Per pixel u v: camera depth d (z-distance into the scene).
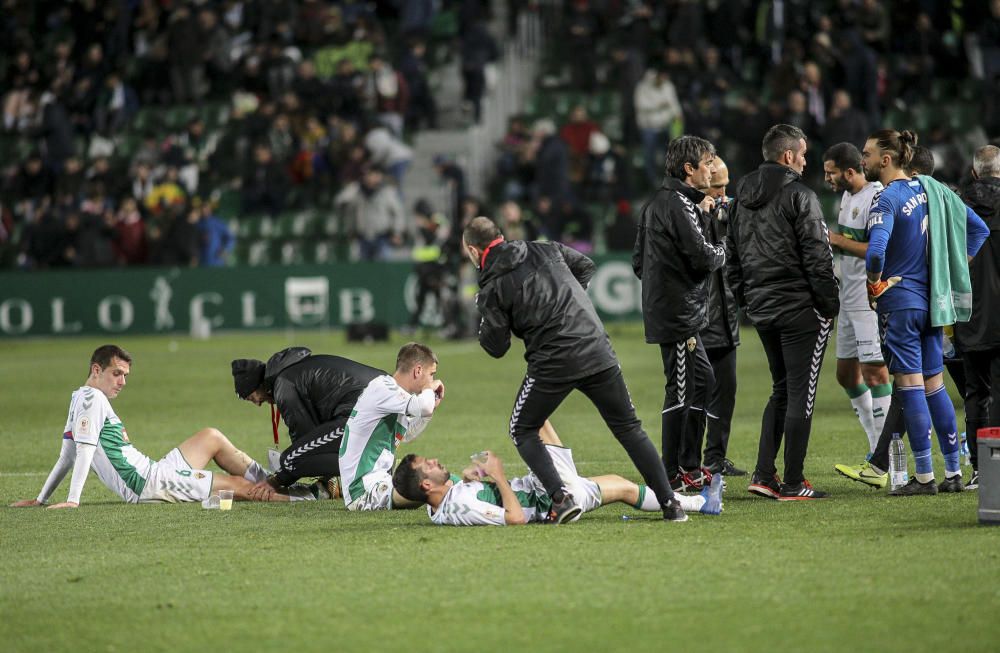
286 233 90.31
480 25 90.19
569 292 22.94
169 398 49.75
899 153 25.14
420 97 92.50
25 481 31.50
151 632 17.00
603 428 39.06
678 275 25.67
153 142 92.50
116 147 98.19
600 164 85.31
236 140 94.94
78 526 24.69
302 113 91.44
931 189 25.30
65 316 86.06
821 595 17.78
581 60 94.31
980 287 25.94
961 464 29.47
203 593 18.89
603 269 79.19
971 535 21.27
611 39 96.81
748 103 77.25
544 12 101.94
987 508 22.11
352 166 86.19
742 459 32.25
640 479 29.78
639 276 26.72
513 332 23.47
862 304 29.22
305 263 83.38
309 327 83.38
